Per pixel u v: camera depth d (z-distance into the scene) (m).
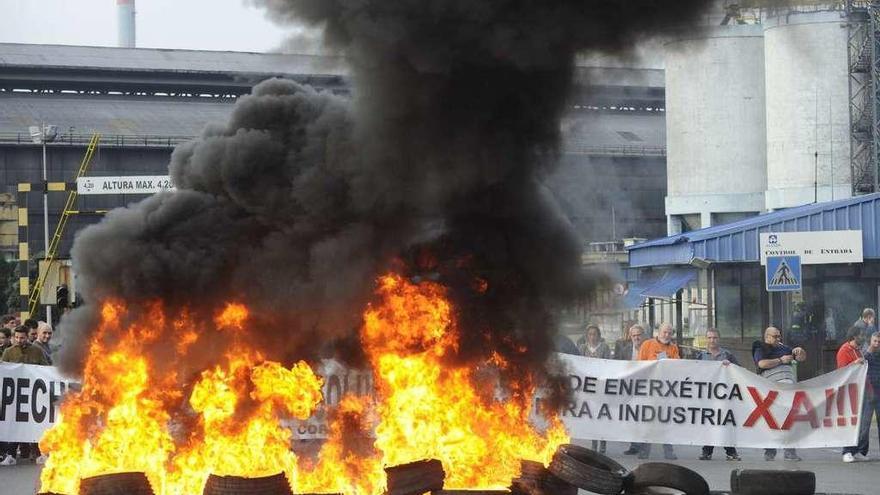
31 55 71.69
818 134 37.41
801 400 16.72
